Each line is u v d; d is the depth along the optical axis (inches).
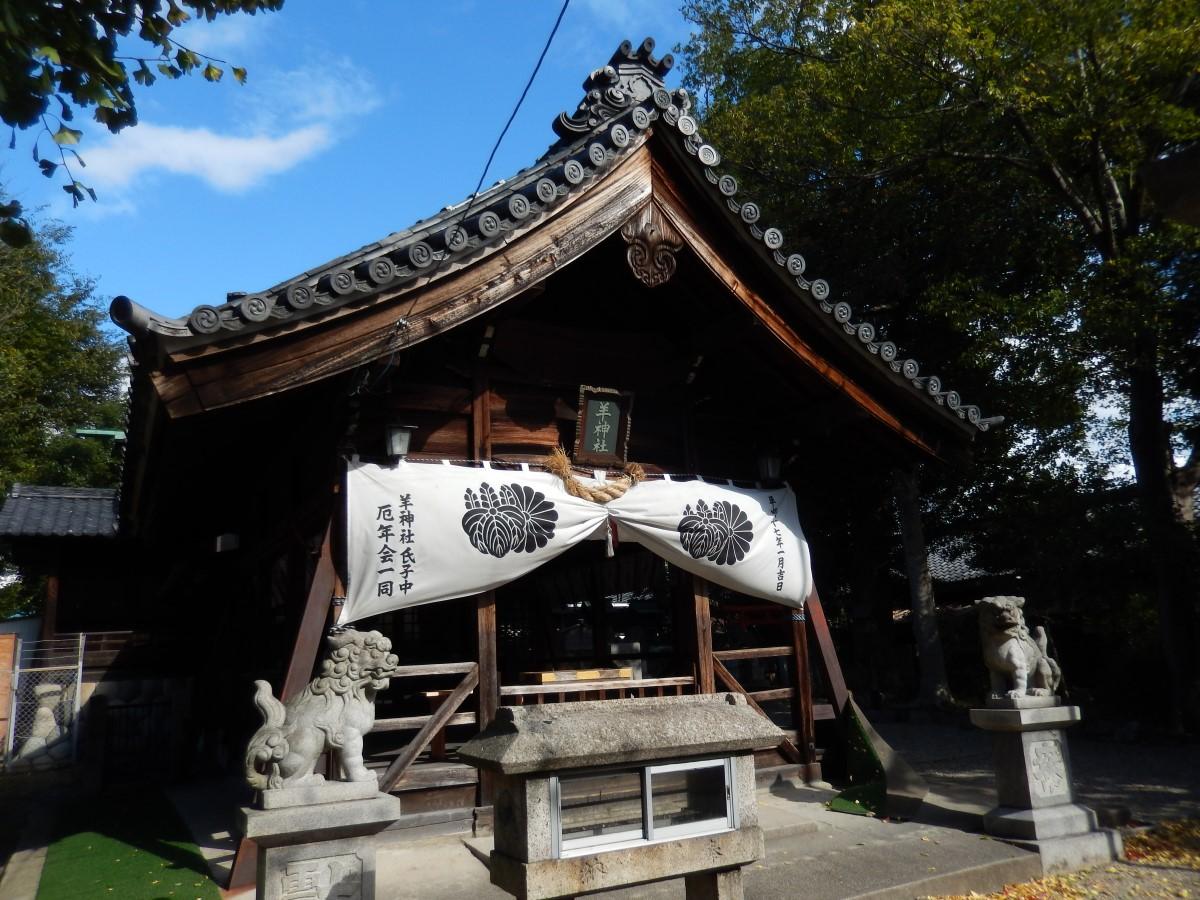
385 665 202.4
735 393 396.2
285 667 341.1
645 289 358.3
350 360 264.8
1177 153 124.0
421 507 295.7
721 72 753.0
